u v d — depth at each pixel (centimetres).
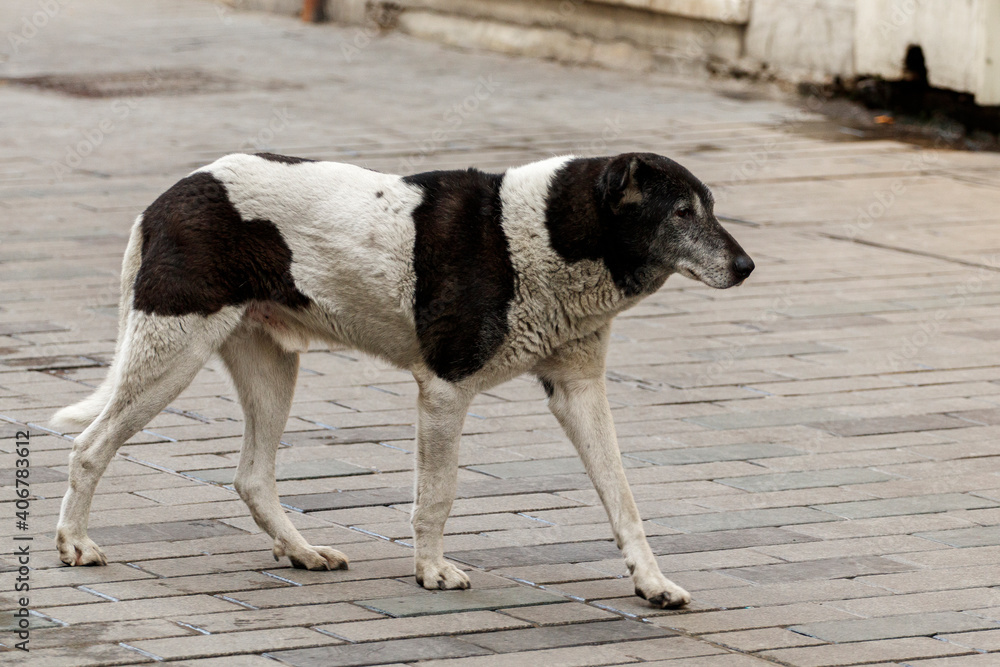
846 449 859
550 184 638
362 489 775
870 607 625
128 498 742
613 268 636
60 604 590
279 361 667
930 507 764
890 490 790
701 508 757
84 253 1277
